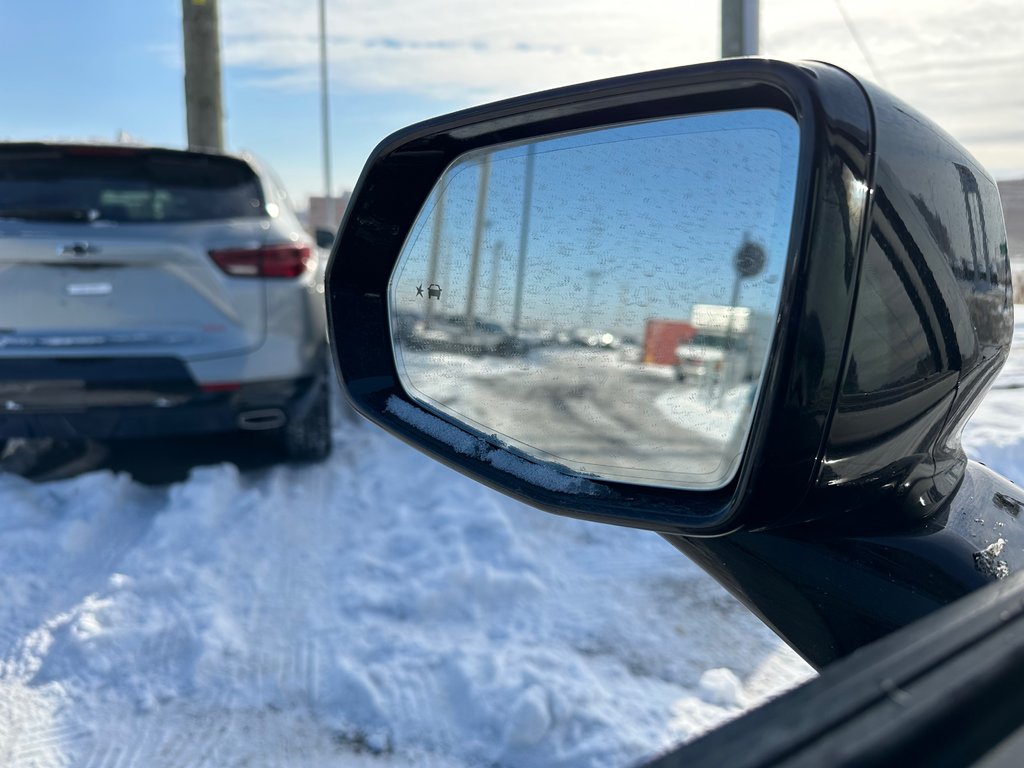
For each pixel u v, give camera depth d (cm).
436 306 137
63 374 366
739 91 86
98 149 372
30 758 212
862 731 49
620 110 103
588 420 106
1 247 359
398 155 138
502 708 224
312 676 244
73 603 288
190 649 257
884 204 77
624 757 208
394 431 130
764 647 268
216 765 210
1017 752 51
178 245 374
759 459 76
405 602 284
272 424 405
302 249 405
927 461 96
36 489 393
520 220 123
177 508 369
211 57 815
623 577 318
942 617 61
